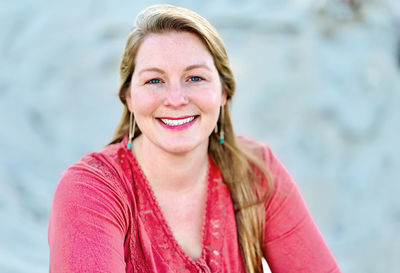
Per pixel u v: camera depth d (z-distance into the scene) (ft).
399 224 22.27
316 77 25.08
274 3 27.37
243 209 6.42
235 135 6.72
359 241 21.40
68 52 26.27
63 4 27.89
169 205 6.25
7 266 15.89
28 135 23.81
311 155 23.52
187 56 5.80
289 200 6.53
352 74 25.68
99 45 26.23
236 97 24.31
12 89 25.30
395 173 23.68
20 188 21.02
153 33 5.85
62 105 24.85
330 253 6.59
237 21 26.43
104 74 25.48
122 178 6.07
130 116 6.47
